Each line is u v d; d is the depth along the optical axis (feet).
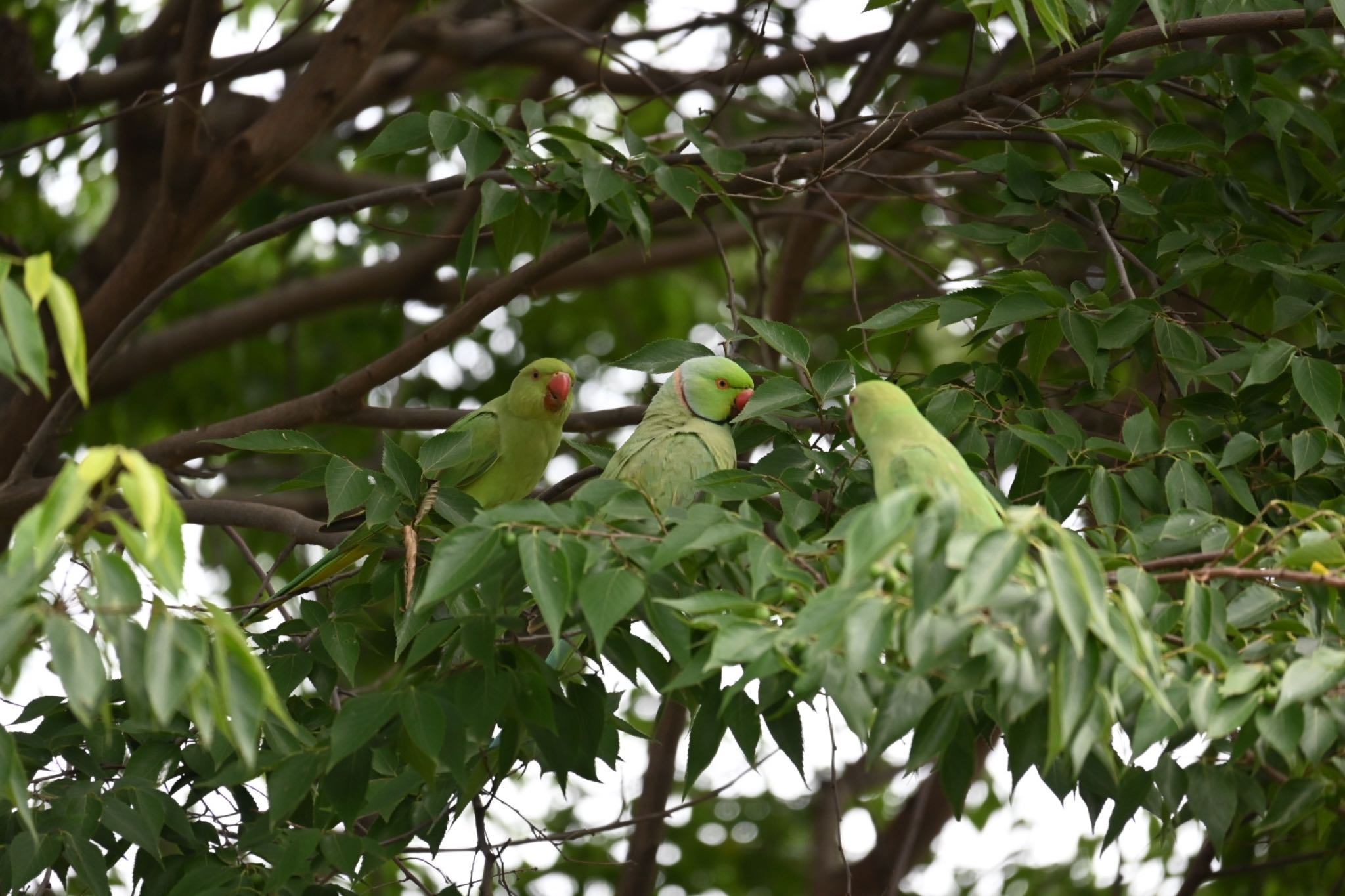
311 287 50.44
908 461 21.43
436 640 20.51
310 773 21.48
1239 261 28.71
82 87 43.78
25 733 24.85
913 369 60.80
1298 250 31.22
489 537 18.26
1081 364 38.52
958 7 34.04
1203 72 31.32
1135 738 17.46
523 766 26.78
